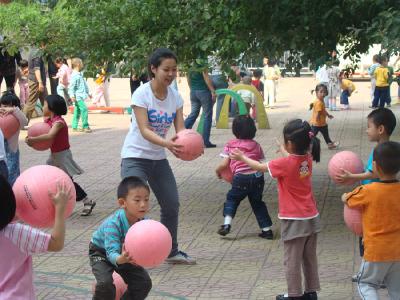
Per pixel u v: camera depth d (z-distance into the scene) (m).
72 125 16.23
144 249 4.54
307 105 21.80
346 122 17.11
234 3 7.40
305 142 5.48
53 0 8.70
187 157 6.03
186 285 6.06
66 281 6.21
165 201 6.43
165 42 7.71
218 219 8.04
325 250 6.90
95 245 4.98
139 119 6.16
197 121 17.19
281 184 5.54
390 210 4.96
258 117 15.88
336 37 7.61
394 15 6.50
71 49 8.05
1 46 8.88
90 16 7.97
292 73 7.88
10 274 4.05
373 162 5.15
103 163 11.57
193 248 7.04
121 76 8.05
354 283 6.05
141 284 5.02
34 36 8.18
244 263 6.60
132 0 7.71
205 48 7.45
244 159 5.67
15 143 7.52
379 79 19.70
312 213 5.53
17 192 4.21
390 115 5.63
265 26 7.54
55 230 4.14
